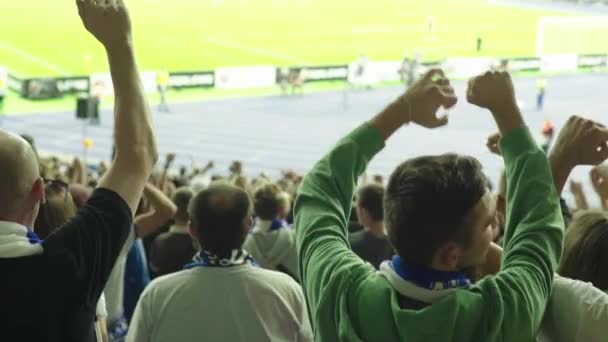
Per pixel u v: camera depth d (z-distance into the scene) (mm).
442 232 1876
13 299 1995
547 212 2111
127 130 2256
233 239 3303
